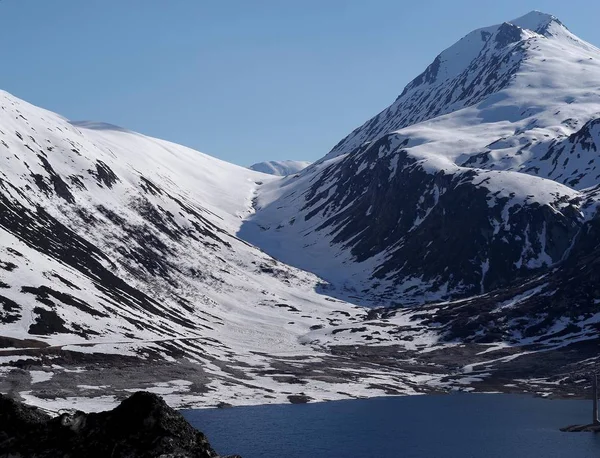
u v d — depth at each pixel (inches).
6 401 1007.0
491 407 5649.6
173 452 920.9
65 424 974.4
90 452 933.8
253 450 3826.3
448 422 4945.9
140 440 938.1
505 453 3939.5
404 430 4608.8
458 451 3973.9
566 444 4212.6
